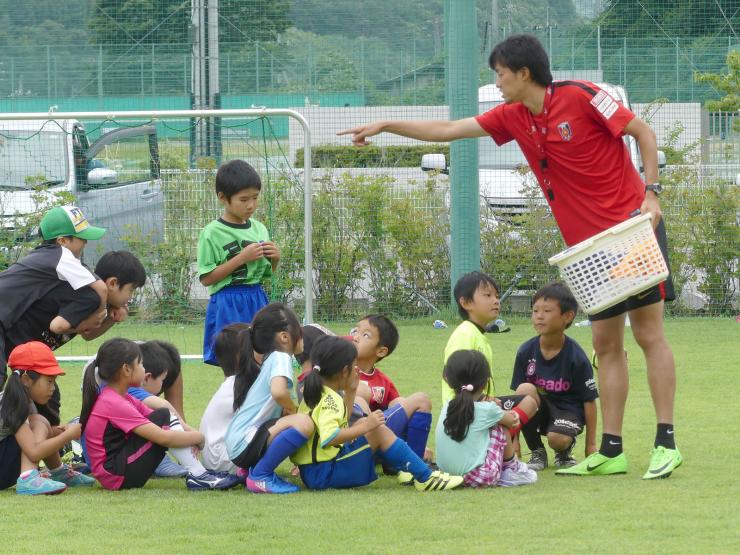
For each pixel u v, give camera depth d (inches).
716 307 595.8
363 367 292.0
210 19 865.5
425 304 591.2
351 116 761.0
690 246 589.9
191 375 440.1
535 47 263.0
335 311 584.1
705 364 446.3
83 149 545.0
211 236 324.5
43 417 265.0
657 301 264.4
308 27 1173.1
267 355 262.5
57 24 1186.0
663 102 702.5
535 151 270.5
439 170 590.9
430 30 1202.6
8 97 1130.7
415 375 426.9
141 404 269.3
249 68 1101.7
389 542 201.8
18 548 201.8
